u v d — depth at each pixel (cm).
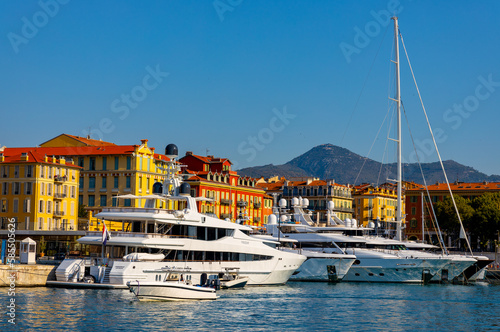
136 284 5922
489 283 9669
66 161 12200
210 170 15162
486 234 14212
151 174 12756
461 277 9438
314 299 6762
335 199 18350
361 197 19350
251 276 7425
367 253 8838
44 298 5981
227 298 6512
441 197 17925
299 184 19050
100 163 12575
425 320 5691
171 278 6669
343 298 6938
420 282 8831
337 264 8694
